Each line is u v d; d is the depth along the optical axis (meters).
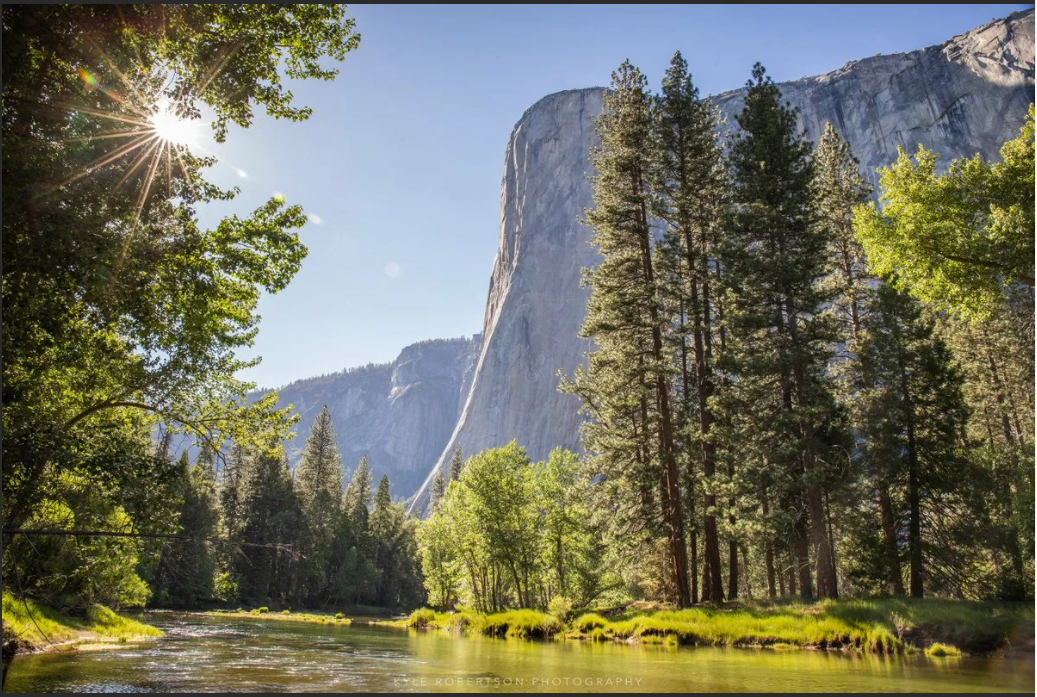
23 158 8.86
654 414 25.48
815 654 14.89
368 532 84.50
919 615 16.66
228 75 11.31
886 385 25.75
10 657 13.17
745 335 24.38
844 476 23.83
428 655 15.23
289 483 66.31
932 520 25.16
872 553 24.17
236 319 13.24
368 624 40.53
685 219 28.00
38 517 13.12
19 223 8.98
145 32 10.33
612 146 28.89
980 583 23.59
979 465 24.83
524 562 36.66
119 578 19.33
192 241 11.28
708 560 24.06
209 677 10.96
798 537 25.11
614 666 12.35
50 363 12.02
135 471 11.90
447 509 43.59
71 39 9.58
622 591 39.72
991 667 12.04
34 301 9.73
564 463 39.16
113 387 13.59
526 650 16.50
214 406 13.68
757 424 23.50
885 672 11.17
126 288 10.70
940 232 16.97
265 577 60.62
